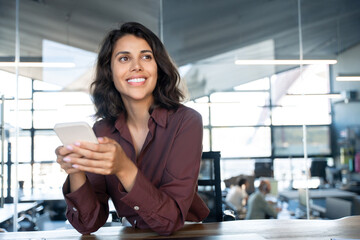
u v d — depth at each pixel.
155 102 1.17
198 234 1.06
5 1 3.69
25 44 3.66
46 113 3.61
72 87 3.65
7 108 3.57
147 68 1.11
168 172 1.07
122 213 1.20
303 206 3.58
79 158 0.84
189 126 1.11
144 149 1.16
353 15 3.89
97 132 1.23
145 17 3.81
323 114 3.73
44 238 1.05
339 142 3.67
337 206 3.56
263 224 1.20
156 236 1.04
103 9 3.77
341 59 3.83
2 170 3.48
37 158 3.54
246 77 3.77
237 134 3.68
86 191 1.07
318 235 1.04
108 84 1.22
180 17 3.84
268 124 3.69
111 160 0.84
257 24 3.87
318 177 3.62
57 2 3.73
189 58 3.79
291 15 3.90
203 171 1.92
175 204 1.00
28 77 3.62
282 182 3.61
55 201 3.51
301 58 3.83
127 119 1.23
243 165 3.62
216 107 3.70
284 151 3.66
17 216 3.45
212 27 3.85
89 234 1.10
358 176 3.60
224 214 1.96
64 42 3.70
